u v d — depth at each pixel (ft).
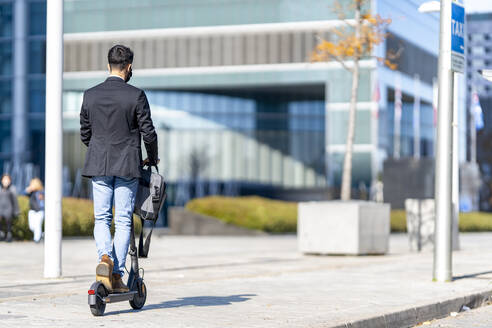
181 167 387.55
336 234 102.12
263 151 400.67
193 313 42.29
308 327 37.60
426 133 405.18
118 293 40.55
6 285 57.62
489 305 57.11
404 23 353.10
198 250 116.47
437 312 49.57
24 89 380.37
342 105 351.46
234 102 398.83
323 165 404.36
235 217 191.52
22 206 139.74
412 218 115.24
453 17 64.39
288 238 176.76
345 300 49.93
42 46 380.78
